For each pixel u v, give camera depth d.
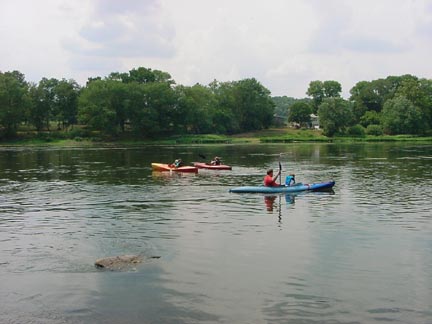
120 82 112.31
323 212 20.70
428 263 13.52
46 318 10.19
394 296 11.19
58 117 114.38
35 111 112.94
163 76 132.00
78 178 33.97
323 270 12.94
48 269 13.09
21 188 28.77
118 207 22.20
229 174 36.62
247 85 145.62
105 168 41.88
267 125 152.88
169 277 12.41
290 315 10.24
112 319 10.12
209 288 11.68
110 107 108.31
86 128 113.38
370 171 38.19
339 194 25.59
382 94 167.75
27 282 12.12
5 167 43.09
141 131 114.50
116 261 13.51
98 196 25.52
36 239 16.33
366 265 13.35
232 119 136.50
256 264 13.45
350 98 176.50
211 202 23.38
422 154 60.84
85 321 10.04
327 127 122.00
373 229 17.52
